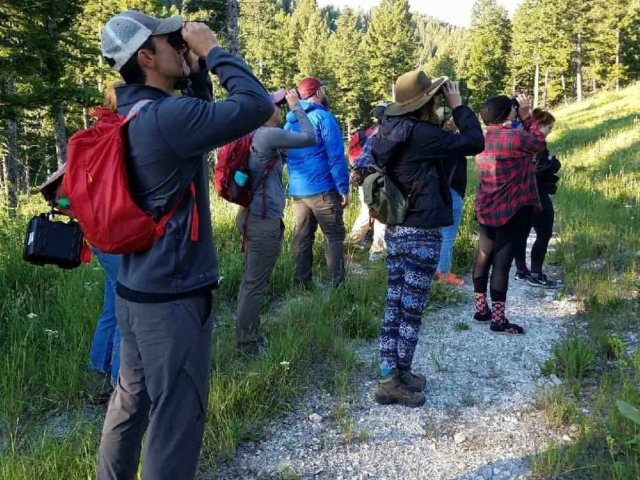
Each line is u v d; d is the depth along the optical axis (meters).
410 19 69.06
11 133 18.88
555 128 29.17
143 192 2.27
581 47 61.84
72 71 23.77
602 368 4.41
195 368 2.40
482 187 5.12
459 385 4.32
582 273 6.44
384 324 4.14
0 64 14.74
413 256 3.93
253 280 4.43
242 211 4.39
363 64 65.94
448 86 3.87
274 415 3.82
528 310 5.79
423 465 3.40
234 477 3.25
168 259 2.30
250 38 67.19
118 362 3.71
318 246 7.16
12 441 3.30
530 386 4.27
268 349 4.41
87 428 3.49
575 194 10.81
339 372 4.39
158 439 2.39
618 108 30.30
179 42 2.42
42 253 2.60
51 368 3.96
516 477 3.26
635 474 3.06
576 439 3.56
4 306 4.81
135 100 2.35
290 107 4.41
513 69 71.00
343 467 3.37
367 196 3.92
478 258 5.43
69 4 16.56
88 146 2.23
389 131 3.83
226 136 2.22
